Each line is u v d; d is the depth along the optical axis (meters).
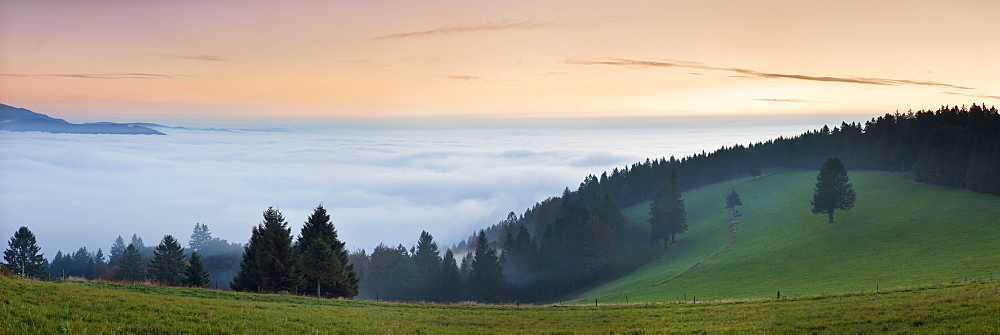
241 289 59.62
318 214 68.50
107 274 141.62
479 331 31.64
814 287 67.12
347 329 28.02
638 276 106.81
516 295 115.88
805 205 133.38
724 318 34.56
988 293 33.31
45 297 25.78
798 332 28.64
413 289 112.56
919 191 124.06
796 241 102.12
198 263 76.81
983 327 25.53
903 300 35.16
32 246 104.06
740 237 119.50
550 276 122.75
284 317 29.16
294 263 60.53
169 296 33.50
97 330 20.78
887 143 161.75
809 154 192.50
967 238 83.56
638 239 144.00
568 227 131.00
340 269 58.31
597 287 110.44
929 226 94.19
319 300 42.09
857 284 65.31
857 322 29.78
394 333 28.70
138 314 24.78
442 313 38.47
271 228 62.16
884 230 96.62
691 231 140.75
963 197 112.62
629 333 30.81
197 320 25.25
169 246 99.44
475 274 108.81
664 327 32.66
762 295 66.19
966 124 165.00
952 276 62.28
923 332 26.09
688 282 86.75
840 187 110.38
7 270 34.50
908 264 73.94
